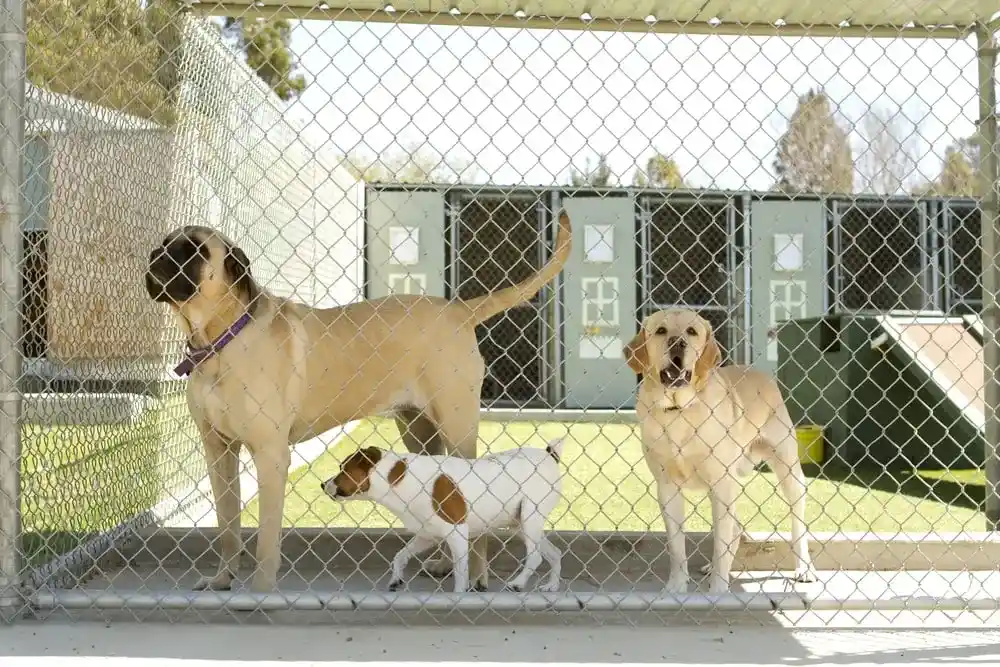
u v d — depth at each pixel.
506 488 3.40
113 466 4.19
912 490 6.79
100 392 4.04
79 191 3.83
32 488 3.43
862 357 8.27
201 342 3.37
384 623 3.00
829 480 7.33
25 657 2.57
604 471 7.73
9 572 2.90
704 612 3.13
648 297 3.51
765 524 5.45
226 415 3.34
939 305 13.02
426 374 3.75
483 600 2.91
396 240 12.56
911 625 3.03
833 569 4.07
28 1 3.40
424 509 3.26
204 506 5.73
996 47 4.60
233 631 2.87
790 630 2.97
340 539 4.33
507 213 12.82
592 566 4.11
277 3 4.54
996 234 4.53
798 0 4.51
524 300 3.87
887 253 13.13
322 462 8.10
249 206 6.53
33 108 3.40
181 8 4.61
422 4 4.57
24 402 3.38
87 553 3.74
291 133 8.29
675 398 3.42
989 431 4.66
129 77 4.30
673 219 13.15
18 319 2.92
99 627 2.88
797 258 13.09
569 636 2.87
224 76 5.82
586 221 13.01
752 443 3.94
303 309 3.62
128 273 4.38
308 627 2.93
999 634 2.95
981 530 5.23
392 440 9.56
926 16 4.70
